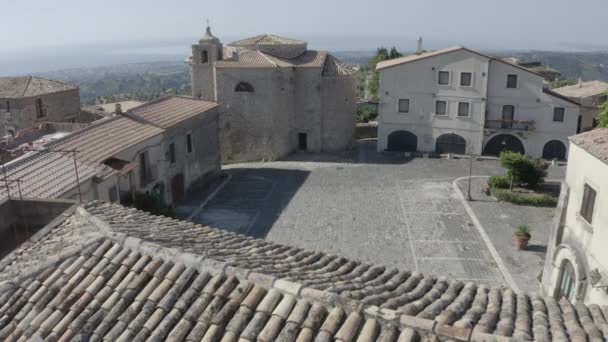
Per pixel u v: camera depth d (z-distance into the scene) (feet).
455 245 102.94
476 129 174.81
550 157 173.06
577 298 60.70
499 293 34.88
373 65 279.08
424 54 192.24
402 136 183.21
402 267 93.71
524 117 171.63
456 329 24.41
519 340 23.72
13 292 31.48
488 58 167.63
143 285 30.04
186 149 134.41
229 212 125.39
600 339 28.14
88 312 28.84
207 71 184.44
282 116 178.19
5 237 44.14
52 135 130.41
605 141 59.88
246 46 186.50
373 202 130.31
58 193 79.30
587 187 60.95
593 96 202.69
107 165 96.37
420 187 141.79
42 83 192.75
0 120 182.09
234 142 178.60
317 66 179.32
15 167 84.99
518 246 100.32
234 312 27.32
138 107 127.34
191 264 30.32
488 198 131.23
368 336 24.44
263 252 38.40
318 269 36.14
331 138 188.14
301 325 25.66
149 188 114.21
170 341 26.13
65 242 36.17
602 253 55.83
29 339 28.35
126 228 36.45
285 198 135.64
